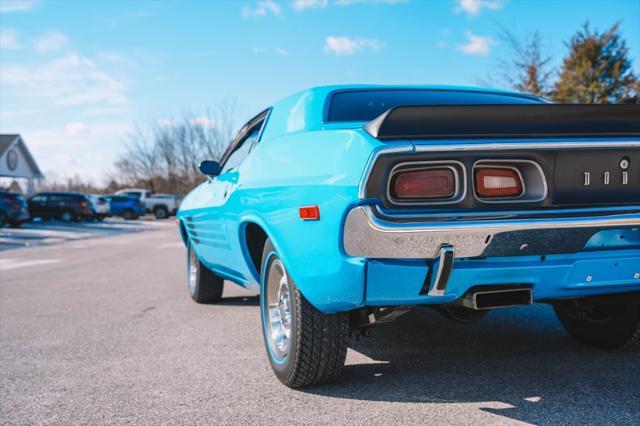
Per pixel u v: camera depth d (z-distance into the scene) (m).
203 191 4.81
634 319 3.23
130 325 4.80
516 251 2.42
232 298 6.02
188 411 2.76
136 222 32.06
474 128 2.40
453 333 4.08
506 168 2.44
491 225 2.34
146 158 54.50
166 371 3.43
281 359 3.08
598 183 2.51
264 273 3.25
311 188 2.60
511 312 4.76
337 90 3.36
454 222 2.34
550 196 2.46
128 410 2.81
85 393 3.08
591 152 2.50
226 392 3.01
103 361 3.70
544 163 2.45
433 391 2.88
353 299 2.50
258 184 3.17
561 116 2.44
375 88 3.46
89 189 64.12
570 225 2.41
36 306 5.93
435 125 2.38
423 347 3.72
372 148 2.35
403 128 2.37
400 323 4.44
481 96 3.62
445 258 2.33
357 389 2.96
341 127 3.02
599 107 2.47
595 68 31.59
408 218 2.32
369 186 2.34
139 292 6.70
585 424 2.42
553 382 2.95
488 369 3.21
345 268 2.44
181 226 5.78
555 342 3.73
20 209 23.75
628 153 2.54
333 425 2.51
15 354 3.96
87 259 11.34
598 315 3.46
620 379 2.96
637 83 27.12
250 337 4.23
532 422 2.46
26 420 2.72
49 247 15.16
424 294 2.47
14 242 16.58
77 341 4.29
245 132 4.16
